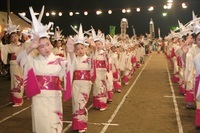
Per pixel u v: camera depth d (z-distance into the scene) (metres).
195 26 6.07
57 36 12.35
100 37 8.45
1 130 6.32
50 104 4.32
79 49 6.16
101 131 6.27
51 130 4.31
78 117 6.11
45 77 4.33
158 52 36.72
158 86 12.17
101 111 8.01
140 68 19.75
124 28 20.88
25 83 4.25
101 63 8.02
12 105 8.73
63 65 4.39
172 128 6.49
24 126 6.61
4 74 15.32
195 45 7.13
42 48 4.31
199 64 5.68
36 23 4.30
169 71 17.78
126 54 12.67
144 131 6.27
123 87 11.98
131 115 7.57
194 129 6.42
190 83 8.06
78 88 6.09
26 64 4.23
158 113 7.77
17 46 8.54
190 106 8.29
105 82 8.18
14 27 8.60
